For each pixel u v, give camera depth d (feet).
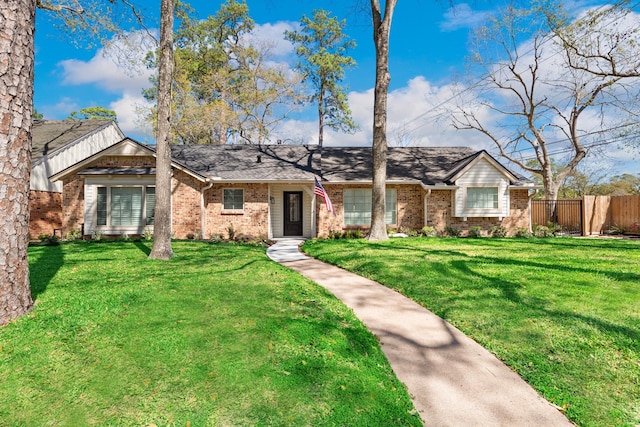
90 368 10.48
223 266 25.12
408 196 54.03
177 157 56.90
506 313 16.53
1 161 12.92
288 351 11.90
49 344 11.66
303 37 107.55
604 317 15.62
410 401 10.37
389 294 20.84
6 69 12.78
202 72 102.58
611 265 25.99
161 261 26.94
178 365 10.75
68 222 46.37
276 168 54.75
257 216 51.03
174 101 87.56
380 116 42.29
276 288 19.26
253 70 101.81
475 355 13.30
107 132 70.18
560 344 13.55
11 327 12.67
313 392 9.96
